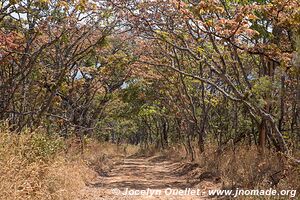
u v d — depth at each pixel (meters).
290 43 12.32
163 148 39.00
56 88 15.26
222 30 11.01
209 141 22.14
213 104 21.23
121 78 24.91
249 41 13.83
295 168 9.88
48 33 14.75
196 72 21.19
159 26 14.83
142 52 20.55
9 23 14.12
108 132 36.94
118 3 14.73
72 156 15.93
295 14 10.30
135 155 41.81
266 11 10.96
